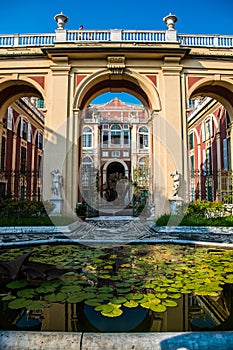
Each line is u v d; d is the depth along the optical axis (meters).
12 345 1.89
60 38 12.88
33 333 2.00
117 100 28.22
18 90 14.80
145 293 3.33
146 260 5.09
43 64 12.97
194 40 13.69
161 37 13.20
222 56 13.03
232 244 6.29
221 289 3.47
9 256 5.32
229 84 13.46
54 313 2.77
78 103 12.60
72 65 12.77
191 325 2.56
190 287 3.54
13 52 13.15
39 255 5.48
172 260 5.11
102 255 5.52
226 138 17.05
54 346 1.88
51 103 12.52
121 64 12.66
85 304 2.98
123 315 2.73
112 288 3.50
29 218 10.02
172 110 12.58
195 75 13.04
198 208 10.74
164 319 2.66
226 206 11.33
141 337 1.95
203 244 6.58
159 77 12.90
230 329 2.51
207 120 20.77
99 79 12.90
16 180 19.03
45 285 3.60
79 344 1.89
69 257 5.30
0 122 15.24
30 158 22.91
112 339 1.93
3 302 3.04
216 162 18.84
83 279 3.89
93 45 12.61
